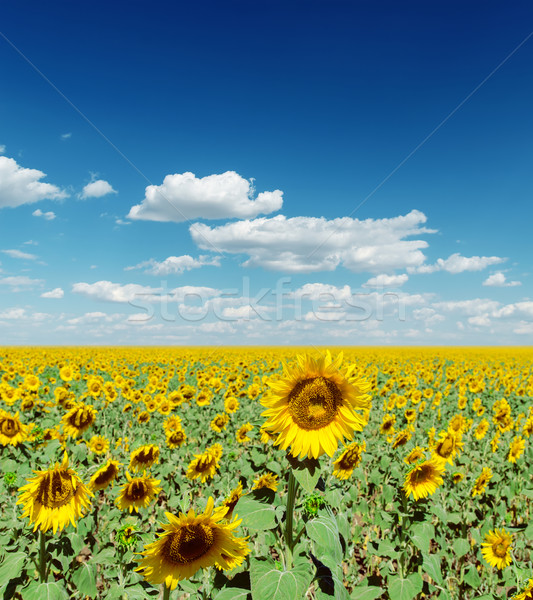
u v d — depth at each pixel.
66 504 3.54
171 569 2.68
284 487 7.03
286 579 2.59
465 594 5.66
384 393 18.45
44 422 9.79
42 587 3.59
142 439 11.40
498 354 68.75
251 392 13.80
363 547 7.04
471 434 10.93
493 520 6.77
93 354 46.28
